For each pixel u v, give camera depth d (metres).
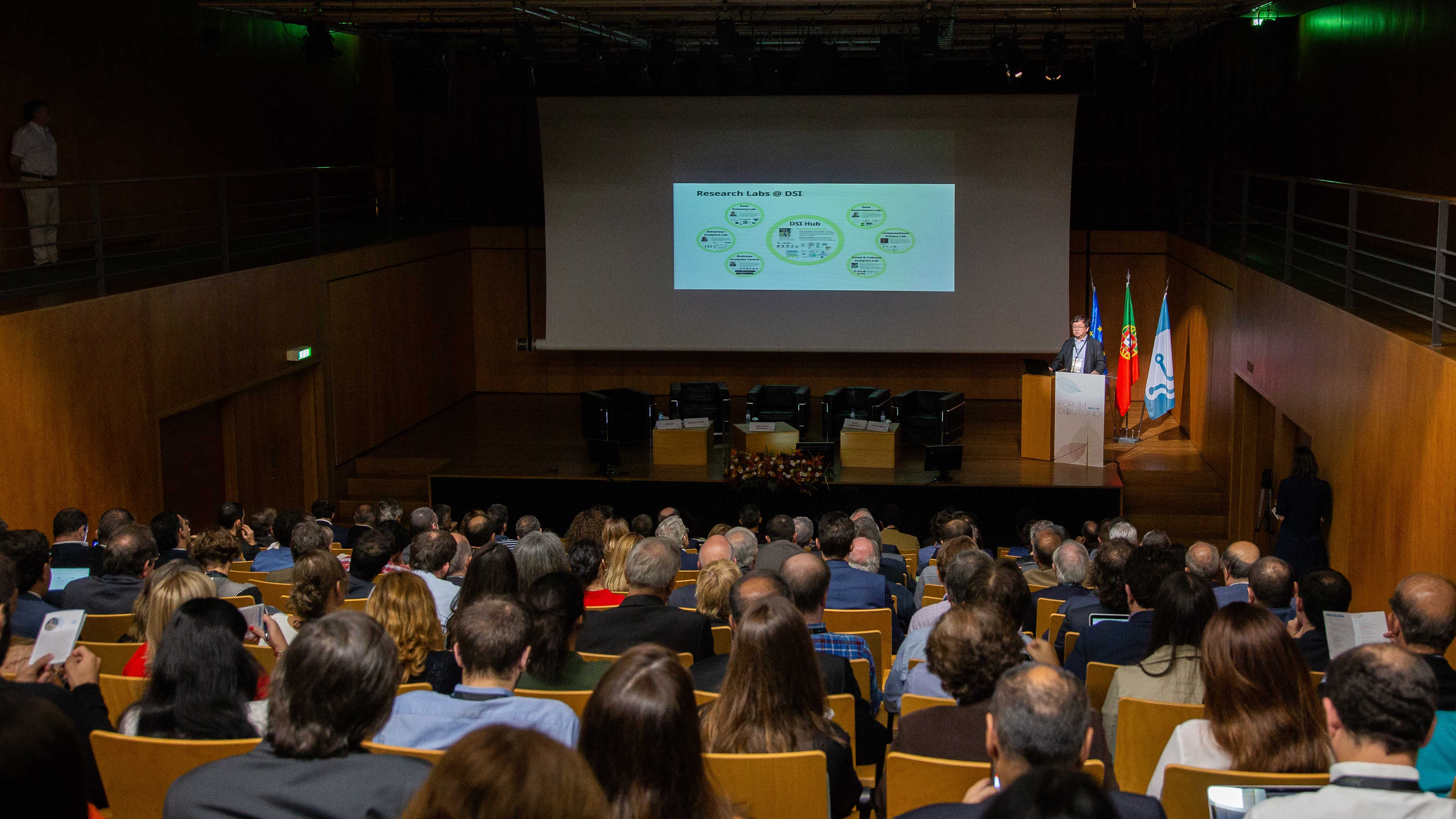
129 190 13.62
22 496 8.90
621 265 17.05
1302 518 9.52
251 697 3.28
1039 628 6.27
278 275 12.92
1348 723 2.52
